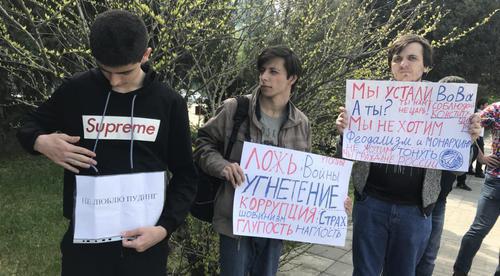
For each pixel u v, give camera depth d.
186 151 1.83
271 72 2.21
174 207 1.76
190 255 3.26
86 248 1.63
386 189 2.48
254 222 2.24
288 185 2.27
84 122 1.60
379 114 2.42
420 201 2.48
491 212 3.63
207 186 2.29
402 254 2.52
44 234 4.58
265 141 2.28
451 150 2.37
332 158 2.33
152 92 1.68
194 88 3.91
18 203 5.58
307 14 3.64
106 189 1.58
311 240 2.34
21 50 3.12
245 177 2.20
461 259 3.76
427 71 2.60
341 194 2.36
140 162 1.66
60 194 6.17
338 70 3.59
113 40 1.47
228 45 3.54
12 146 8.66
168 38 2.64
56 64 2.76
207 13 3.25
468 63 15.73
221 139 2.31
